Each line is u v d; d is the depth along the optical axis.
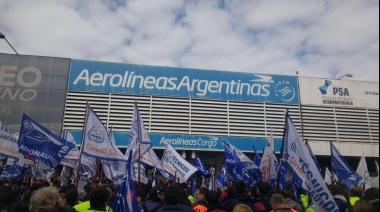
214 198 4.93
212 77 28.75
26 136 8.51
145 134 8.43
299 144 5.71
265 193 6.11
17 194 6.04
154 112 27.05
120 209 4.45
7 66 26.05
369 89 31.03
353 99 30.36
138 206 4.83
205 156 27.81
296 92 29.53
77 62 27.14
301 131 28.59
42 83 26.09
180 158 10.84
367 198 4.84
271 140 9.68
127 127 26.41
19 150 8.34
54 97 25.92
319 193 5.17
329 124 29.25
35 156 8.53
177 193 4.69
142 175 10.41
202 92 28.19
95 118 8.18
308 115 29.16
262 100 28.80
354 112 30.02
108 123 26.20
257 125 28.09
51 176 11.04
